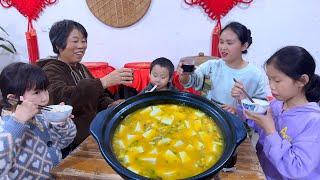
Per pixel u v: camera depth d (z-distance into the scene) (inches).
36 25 133.3
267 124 45.4
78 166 44.4
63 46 65.1
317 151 41.9
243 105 48.1
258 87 71.1
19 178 45.5
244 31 67.3
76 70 70.6
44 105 46.7
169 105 42.3
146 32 129.9
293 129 45.9
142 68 119.6
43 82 45.7
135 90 116.0
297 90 44.8
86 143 52.4
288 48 44.1
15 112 42.9
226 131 36.7
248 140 53.4
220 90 72.2
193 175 32.5
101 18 128.5
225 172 42.6
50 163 49.4
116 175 41.9
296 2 119.4
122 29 130.3
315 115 44.1
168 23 127.7
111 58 135.4
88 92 60.8
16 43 137.6
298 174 41.4
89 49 134.8
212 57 112.3
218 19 123.3
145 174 32.6
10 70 45.2
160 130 38.5
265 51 126.8
